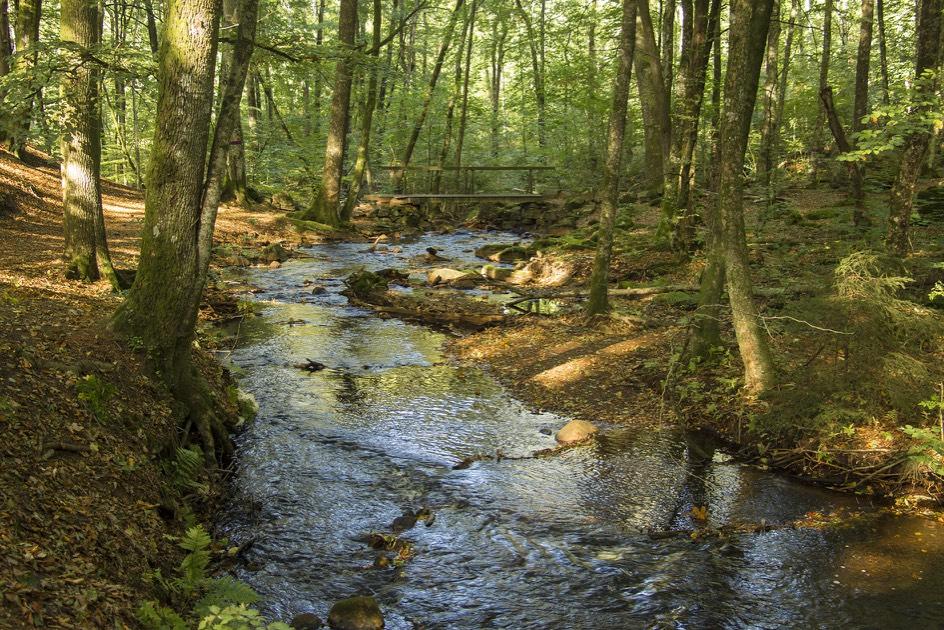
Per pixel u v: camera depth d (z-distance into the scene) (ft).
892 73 94.32
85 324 25.70
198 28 23.36
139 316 24.79
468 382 35.17
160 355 24.70
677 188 59.26
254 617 16.02
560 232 83.61
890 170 67.36
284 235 79.25
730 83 28.19
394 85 112.88
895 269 31.71
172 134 24.00
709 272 32.68
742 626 16.30
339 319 46.91
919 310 26.50
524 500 22.88
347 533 20.61
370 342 41.83
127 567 15.52
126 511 17.72
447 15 139.23
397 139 123.44
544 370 36.04
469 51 107.45
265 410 30.12
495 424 29.66
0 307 26.09
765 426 26.86
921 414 25.07
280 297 52.47
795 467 25.32
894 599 17.34
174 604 15.52
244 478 23.91
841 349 27.66
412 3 116.26
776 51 74.33
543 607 17.04
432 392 33.42
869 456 24.20
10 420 17.75
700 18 53.42
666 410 30.22
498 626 16.29
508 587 17.89
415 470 24.95
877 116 29.30
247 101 110.93
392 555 19.39
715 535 20.66
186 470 22.09
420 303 50.31
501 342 41.29
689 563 19.10
